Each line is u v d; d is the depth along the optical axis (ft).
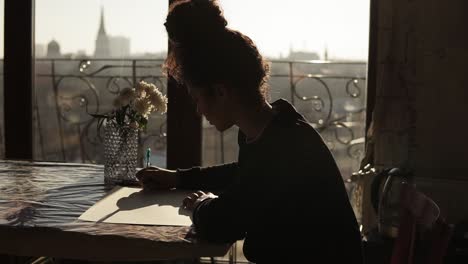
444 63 8.95
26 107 10.61
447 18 8.87
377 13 9.29
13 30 10.43
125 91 6.61
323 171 4.37
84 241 4.67
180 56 4.50
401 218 4.83
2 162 8.00
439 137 9.08
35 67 10.87
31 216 5.13
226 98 4.49
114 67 12.94
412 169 8.82
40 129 12.12
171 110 10.04
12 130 10.67
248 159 4.48
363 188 9.24
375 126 9.26
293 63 12.44
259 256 4.39
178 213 5.35
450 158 9.07
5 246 4.80
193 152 10.09
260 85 4.55
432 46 8.95
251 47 4.49
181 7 4.46
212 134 11.96
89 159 13.38
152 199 5.89
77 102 13.09
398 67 9.05
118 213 5.31
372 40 9.48
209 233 4.51
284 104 4.70
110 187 6.47
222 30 4.42
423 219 4.54
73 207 5.51
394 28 9.00
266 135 4.42
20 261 8.46
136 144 6.76
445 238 4.38
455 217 9.12
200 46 4.39
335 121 12.73
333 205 4.34
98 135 13.32
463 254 7.26
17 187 6.37
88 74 12.89
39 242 4.75
